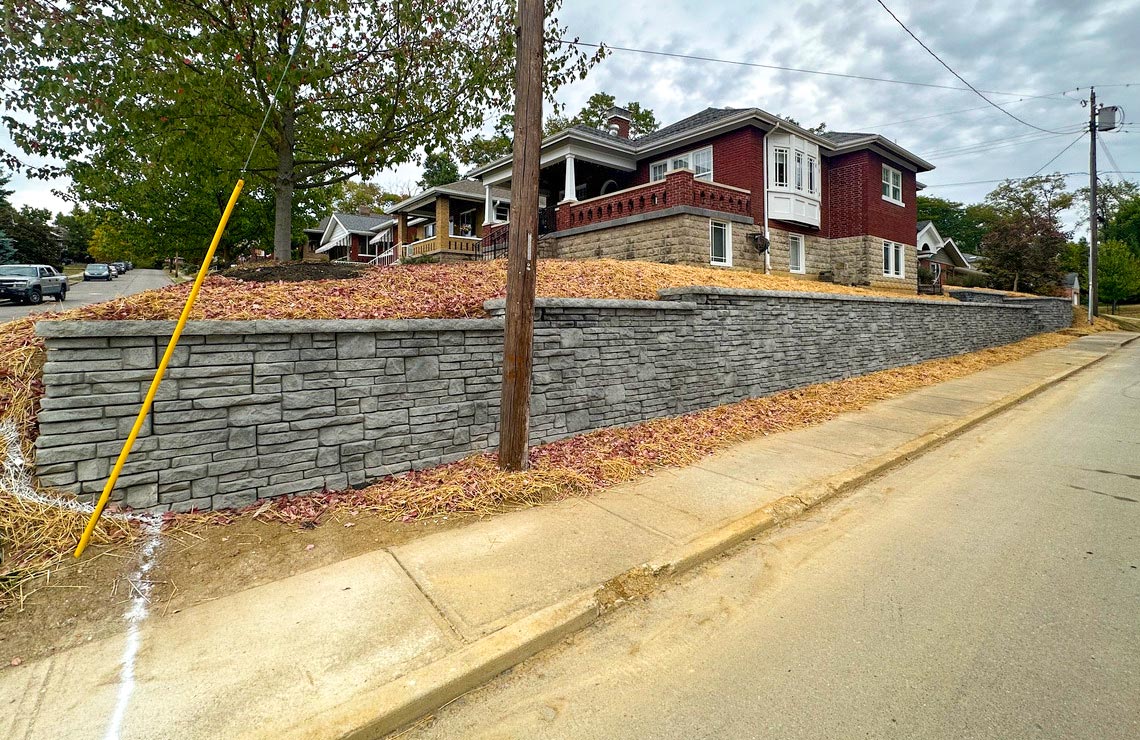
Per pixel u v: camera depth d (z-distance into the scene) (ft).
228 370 12.96
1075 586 10.77
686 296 24.50
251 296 17.53
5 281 61.98
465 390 16.92
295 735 6.97
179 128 22.94
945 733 7.12
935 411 26.37
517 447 15.97
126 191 39.50
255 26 22.27
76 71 19.53
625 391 21.56
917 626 9.55
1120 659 8.54
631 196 49.75
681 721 7.48
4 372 12.61
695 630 9.68
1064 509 14.75
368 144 27.48
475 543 12.35
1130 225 154.71
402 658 8.44
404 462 15.71
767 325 28.40
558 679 8.48
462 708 7.91
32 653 8.52
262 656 8.48
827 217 63.31
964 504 15.31
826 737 7.11
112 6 20.25
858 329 35.27
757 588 11.06
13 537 10.59
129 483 11.90
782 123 52.85
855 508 15.29
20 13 18.52
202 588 10.36
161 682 7.90
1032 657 8.63
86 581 10.19
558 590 10.41
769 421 23.88
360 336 14.82
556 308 19.11
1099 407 27.99
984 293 78.18
